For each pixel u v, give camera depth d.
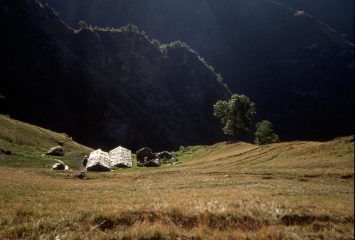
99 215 18.31
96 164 64.75
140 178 50.97
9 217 18.00
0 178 38.88
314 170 48.12
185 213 19.41
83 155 82.06
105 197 26.97
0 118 91.50
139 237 16.08
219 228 18.66
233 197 26.34
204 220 19.03
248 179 44.59
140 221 18.05
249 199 25.02
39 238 15.55
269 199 25.66
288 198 27.42
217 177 47.84
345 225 20.19
